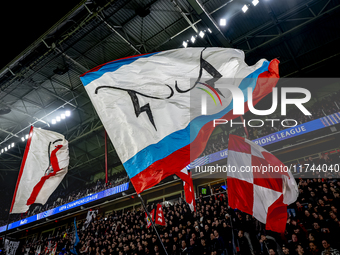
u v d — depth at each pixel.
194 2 13.23
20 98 20.16
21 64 17.03
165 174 3.06
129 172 3.09
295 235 7.74
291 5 14.20
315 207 8.62
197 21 14.12
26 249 20.22
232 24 15.33
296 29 14.99
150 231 12.39
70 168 27.16
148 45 16.55
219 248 9.47
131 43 15.65
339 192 8.84
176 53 3.71
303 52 16.08
